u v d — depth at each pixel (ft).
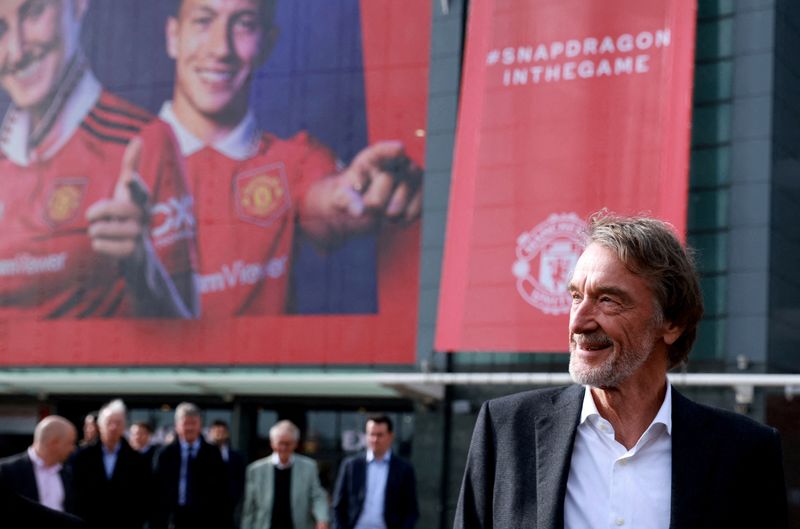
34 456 32.58
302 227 75.46
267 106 77.05
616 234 9.69
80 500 41.19
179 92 79.10
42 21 83.05
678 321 9.79
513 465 9.98
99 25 81.61
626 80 65.62
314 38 76.64
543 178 66.33
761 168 67.72
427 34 74.54
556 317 64.75
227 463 48.03
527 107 67.46
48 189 81.82
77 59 82.02
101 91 81.20
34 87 82.89
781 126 68.95
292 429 43.52
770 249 67.10
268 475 43.42
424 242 73.05
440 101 73.72
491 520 10.13
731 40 69.62
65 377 77.41
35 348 80.94
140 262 79.05
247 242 76.54
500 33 68.85
